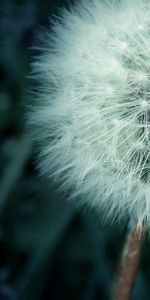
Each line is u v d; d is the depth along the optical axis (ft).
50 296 0.52
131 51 0.33
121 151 0.32
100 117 0.32
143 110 0.32
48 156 0.32
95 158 0.32
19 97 0.53
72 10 0.36
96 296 0.51
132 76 0.32
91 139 0.32
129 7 0.34
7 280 0.50
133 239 0.32
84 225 0.52
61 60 0.34
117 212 0.31
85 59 0.33
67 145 0.32
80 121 0.32
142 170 0.31
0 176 0.52
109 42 0.33
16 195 0.51
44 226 0.51
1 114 0.54
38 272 0.50
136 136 0.32
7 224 0.51
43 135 0.33
